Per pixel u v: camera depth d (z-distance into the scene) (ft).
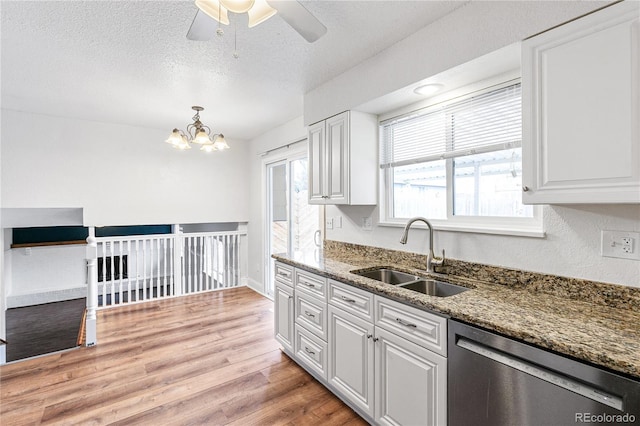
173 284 15.34
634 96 3.67
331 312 6.97
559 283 5.08
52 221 13.75
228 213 16.19
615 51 3.80
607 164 3.86
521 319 4.11
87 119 12.67
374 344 5.85
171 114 11.96
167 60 7.53
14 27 6.11
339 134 8.34
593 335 3.59
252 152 16.44
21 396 7.00
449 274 6.70
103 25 6.07
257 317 12.09
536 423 3.61
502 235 5.85
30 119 11.77
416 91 6.87
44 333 12.17
